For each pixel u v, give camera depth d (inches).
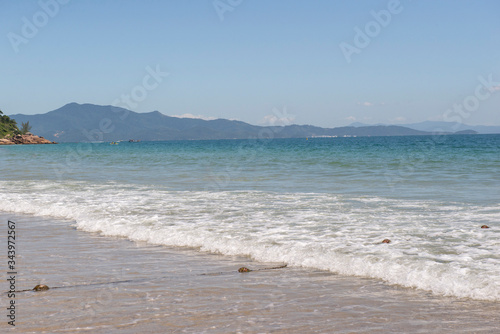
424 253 322.3
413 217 467.8
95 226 473.7
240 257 351.3
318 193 684.1
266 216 490.0
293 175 984.3
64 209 576.1
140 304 245.8
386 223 437.7
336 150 2320.4
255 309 236.4
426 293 257.4
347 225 431.2
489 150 1914.4
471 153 1678.2
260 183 846.5
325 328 210.1
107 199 651.5
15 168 1409.9
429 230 400.5
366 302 244.7
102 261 341.4
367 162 1307.8
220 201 612.1
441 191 681.6
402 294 256.8
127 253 367.9
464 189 698.2
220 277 297.3
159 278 296.2
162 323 218.8
